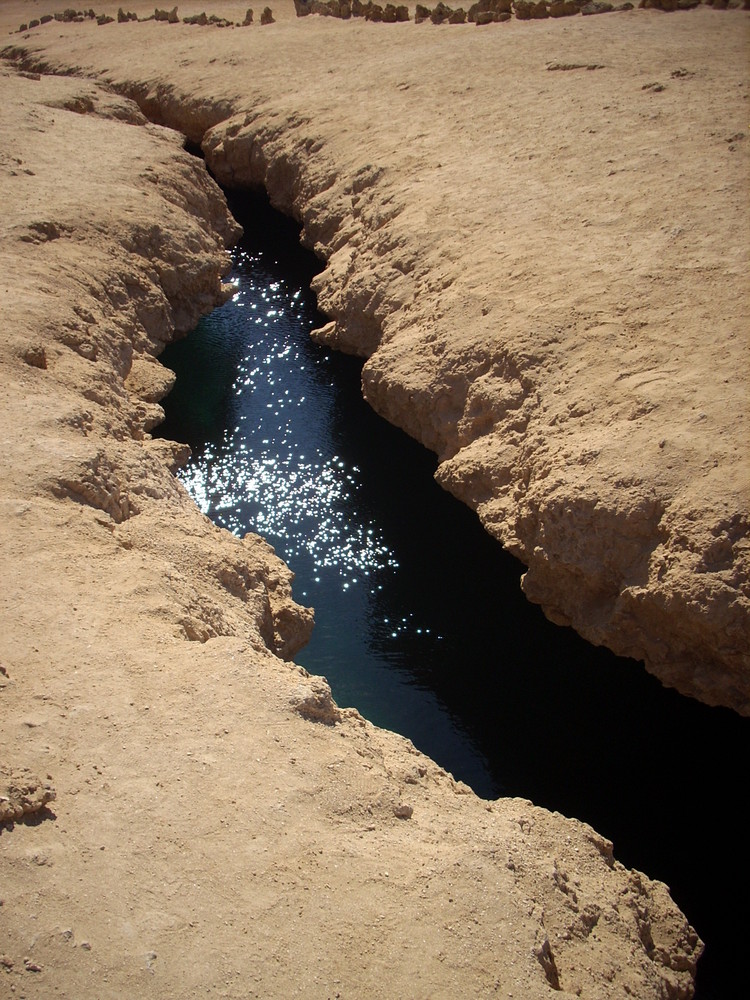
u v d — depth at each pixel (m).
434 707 10.09
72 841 5.71
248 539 11.06
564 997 5.24
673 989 6.25
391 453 13.91
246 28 34.75
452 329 13.41
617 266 13.41
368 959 5.29
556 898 6.06
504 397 12.02
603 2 29.20
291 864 5.77
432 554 12.09
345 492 13.22
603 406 10.97
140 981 5.03
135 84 29.34
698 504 9.16
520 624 11.02
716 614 8.67
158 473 11.27
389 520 12.69
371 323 15.70
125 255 16.41
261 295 18.84
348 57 27.92
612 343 11.90
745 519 8.87
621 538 9.60
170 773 6.25
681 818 9.03
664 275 12.92
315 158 21.31
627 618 9.64
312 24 33.69
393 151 19.66
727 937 8.09
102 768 6.23
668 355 11.42
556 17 28.81
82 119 23.16
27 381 11.46
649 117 18.53
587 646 10.63
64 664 7.05
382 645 10.84
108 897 5.41
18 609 7.57
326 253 18.86
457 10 30.12
